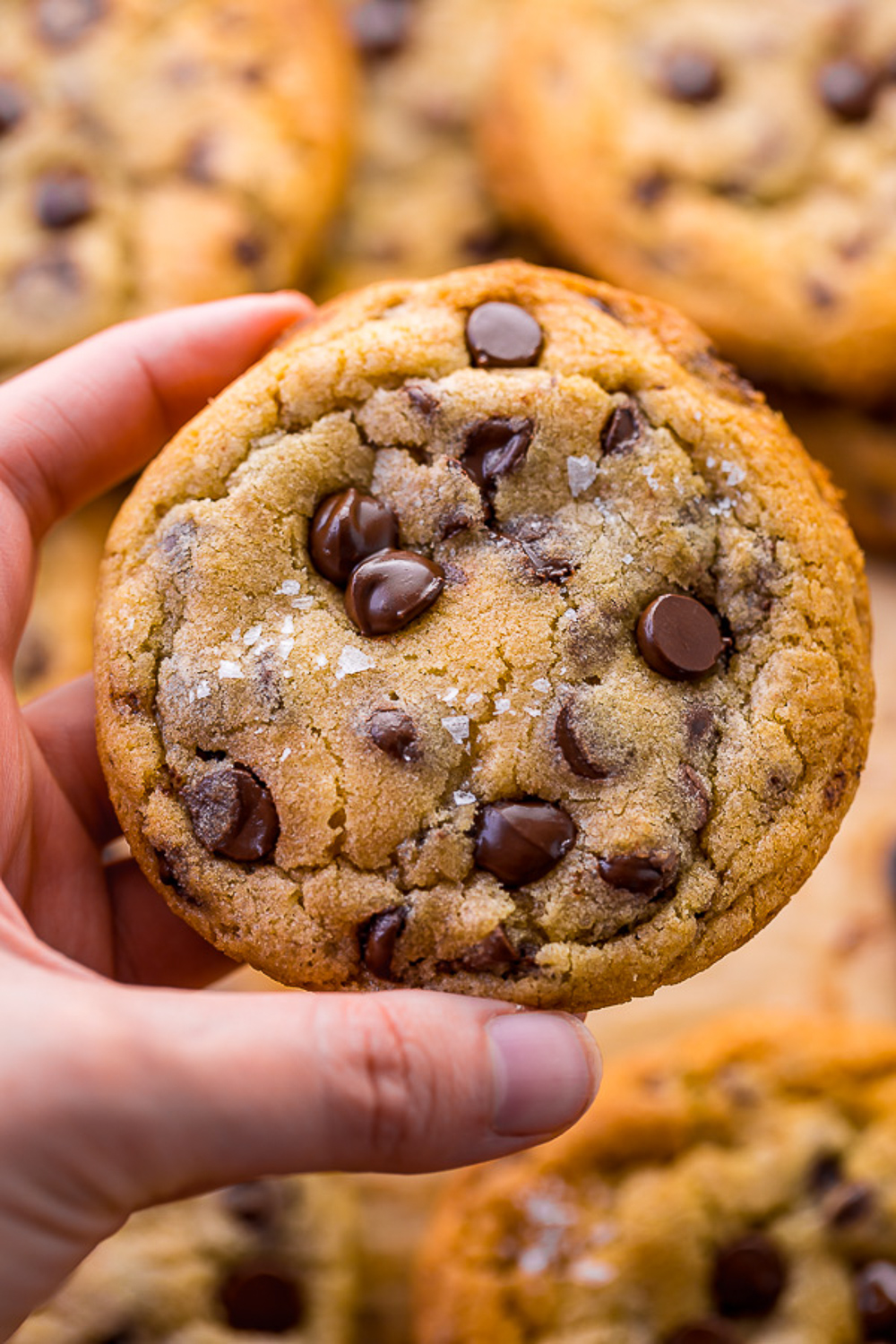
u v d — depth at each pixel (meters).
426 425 0.31
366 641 0.30
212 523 0.31
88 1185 0.28
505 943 0.30
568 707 0.30
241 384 0.31
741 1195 0.36
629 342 0.31
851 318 0.41
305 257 0.44
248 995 0.29
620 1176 0.37
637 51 0.43
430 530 0.31
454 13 0.48
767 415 0.32
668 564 0.31
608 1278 0.36
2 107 0.43
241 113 0.43
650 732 0.30
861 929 0.41
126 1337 0.36
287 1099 0.28
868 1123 0.37
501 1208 0.37
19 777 0.33
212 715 0.30
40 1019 0.28
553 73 0.43
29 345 0.42
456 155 0.47
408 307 0.32
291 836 0.30
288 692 0.30
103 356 0.34
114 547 0.31
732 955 0.41
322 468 0.31
